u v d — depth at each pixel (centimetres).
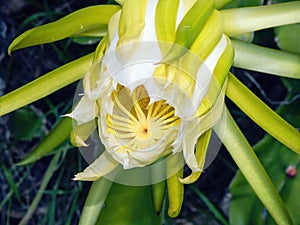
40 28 36
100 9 38
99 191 40
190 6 35
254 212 52
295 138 37
